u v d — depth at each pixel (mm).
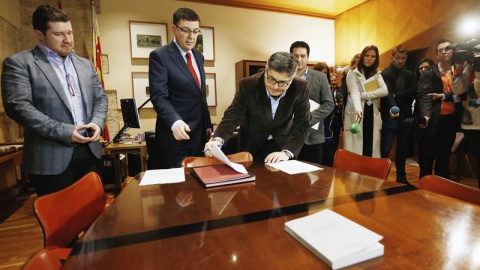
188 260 598
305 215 825
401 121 2996
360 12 5027
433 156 2674
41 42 1547
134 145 3111
